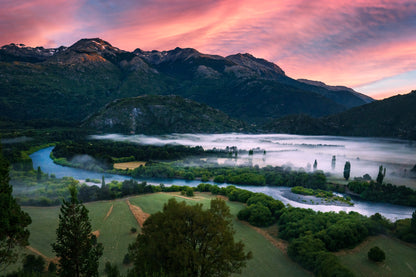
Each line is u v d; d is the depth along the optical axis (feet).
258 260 246.88
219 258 129.80
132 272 124.16
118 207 392.68
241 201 445.78
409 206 522.06
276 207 370.73
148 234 139.03
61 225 144.77
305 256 237.45
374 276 220.23
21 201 388.98
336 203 522.47
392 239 294.05
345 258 249.14
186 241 134.41
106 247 256.52
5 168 122.21
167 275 113.19
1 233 109.50
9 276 138.10
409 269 232.12
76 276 147.13
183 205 140.87
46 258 218.38
